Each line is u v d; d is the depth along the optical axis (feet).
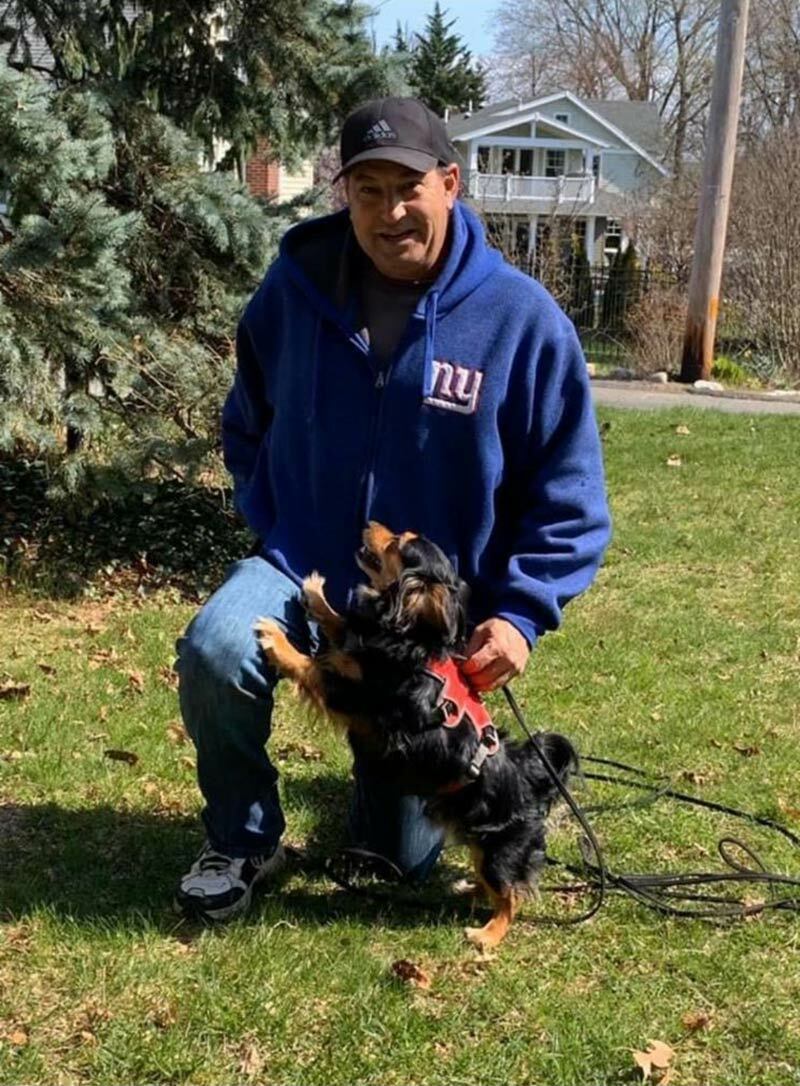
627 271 77.10
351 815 12.75
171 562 22.91
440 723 10.49
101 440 22.68
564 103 155.22
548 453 11.19
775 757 15.72
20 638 19.31
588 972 10.84
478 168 151.64
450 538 11.23
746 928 11.62
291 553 11.46
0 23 24.12
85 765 14.40
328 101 24.07
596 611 22.30
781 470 35.91
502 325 10.70
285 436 11.41
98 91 22.27
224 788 11.28
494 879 11.00
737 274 66.54
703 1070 9.53
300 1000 10.12
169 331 23.45
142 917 11.14
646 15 178.09
